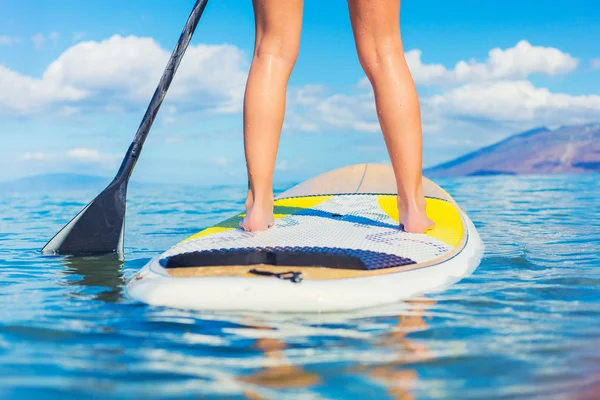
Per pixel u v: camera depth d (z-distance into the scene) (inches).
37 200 297.3
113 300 68.6
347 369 45.3
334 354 48.8
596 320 58.7
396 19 86.3
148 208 220.2
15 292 74.1
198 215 192.5
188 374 44.4
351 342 52.0
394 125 86.6
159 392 40.9
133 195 304.2
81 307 65.4
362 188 124.3
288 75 87.0
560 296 69.1
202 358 48.0
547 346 50.6
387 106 86.4
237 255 71.3
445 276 74.7
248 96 85.6
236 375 44.1
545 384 42.2
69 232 108.7
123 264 95.9
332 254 70.5
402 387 41.8
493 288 72.9
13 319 60.2
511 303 65.8
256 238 80.8
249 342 52.2
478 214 173.2
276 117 85.7
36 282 81.0
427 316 60.6
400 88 86.0
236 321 58.7
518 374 44.1
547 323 57.8
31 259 101.7
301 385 42.1
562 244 109.7
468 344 51.3
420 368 45.5
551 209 184.2
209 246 76.5
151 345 51.6
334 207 108.7
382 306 64.4
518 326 56.8
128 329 56.4
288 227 89.0
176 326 57.1
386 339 52.9
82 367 46.1
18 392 41.1
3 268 92.8
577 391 40.9
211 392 40.9
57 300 69.1
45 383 42.8
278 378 43.5
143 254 107.5
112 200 109.0
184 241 82.2
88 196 331.9
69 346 51.5
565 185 310.2
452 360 47.3
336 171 130.5
